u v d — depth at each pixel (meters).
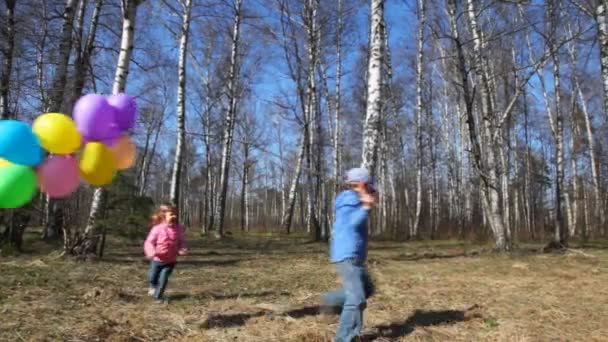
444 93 33.84
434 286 8.52
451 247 18.73
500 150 22.52
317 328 5.55
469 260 13.05
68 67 13.77
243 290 7.97
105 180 5.29
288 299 7.23
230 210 61.50
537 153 44.44
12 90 14.36
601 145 36.41
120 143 5.36
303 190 45.31
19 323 5.48
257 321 5.91
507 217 24.55
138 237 11.40
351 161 35.97
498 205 15.61
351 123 32.94
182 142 19.52
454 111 34.38
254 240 22.25
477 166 15.77
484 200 15.92
